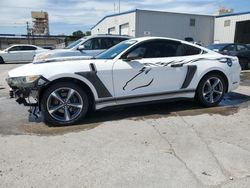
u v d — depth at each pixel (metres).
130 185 2.96
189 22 28.83
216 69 5.92
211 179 3.08
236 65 6.25
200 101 5.93
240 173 3.21
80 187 2.93
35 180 3.07
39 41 38.28
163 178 3.10
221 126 4.79
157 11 27.14
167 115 5.43
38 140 4.19
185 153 3.72
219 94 6.09
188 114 5.50
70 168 3.33
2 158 3.60
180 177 3.12
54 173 3.21
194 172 3.23
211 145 3.98
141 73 5.27
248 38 29.48
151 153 3.72
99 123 4.96
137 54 5.35
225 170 3.28
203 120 5.11
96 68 4.97
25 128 4.75
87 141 4.14
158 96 5.51
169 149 3.85
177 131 4.54
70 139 4.22
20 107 6.27
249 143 4.06
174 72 5.55
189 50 5.84
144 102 5.44
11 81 4.82
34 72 4.70
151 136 4.32
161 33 27.69
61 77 4.75
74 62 5.00
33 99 4.85
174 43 5.71
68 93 4.85
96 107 5.10
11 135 4.41
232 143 4.05
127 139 4.21
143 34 27.00
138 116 5.37
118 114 5.51
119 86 5.16
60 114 4.94
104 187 2.93
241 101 6.70
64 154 3.70
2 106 6.40
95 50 9.91
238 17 27.73
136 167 3.35
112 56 5.32
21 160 3.54
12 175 3.17
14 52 21.61
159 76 5.43
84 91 4.98
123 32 29.52
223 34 29.52
